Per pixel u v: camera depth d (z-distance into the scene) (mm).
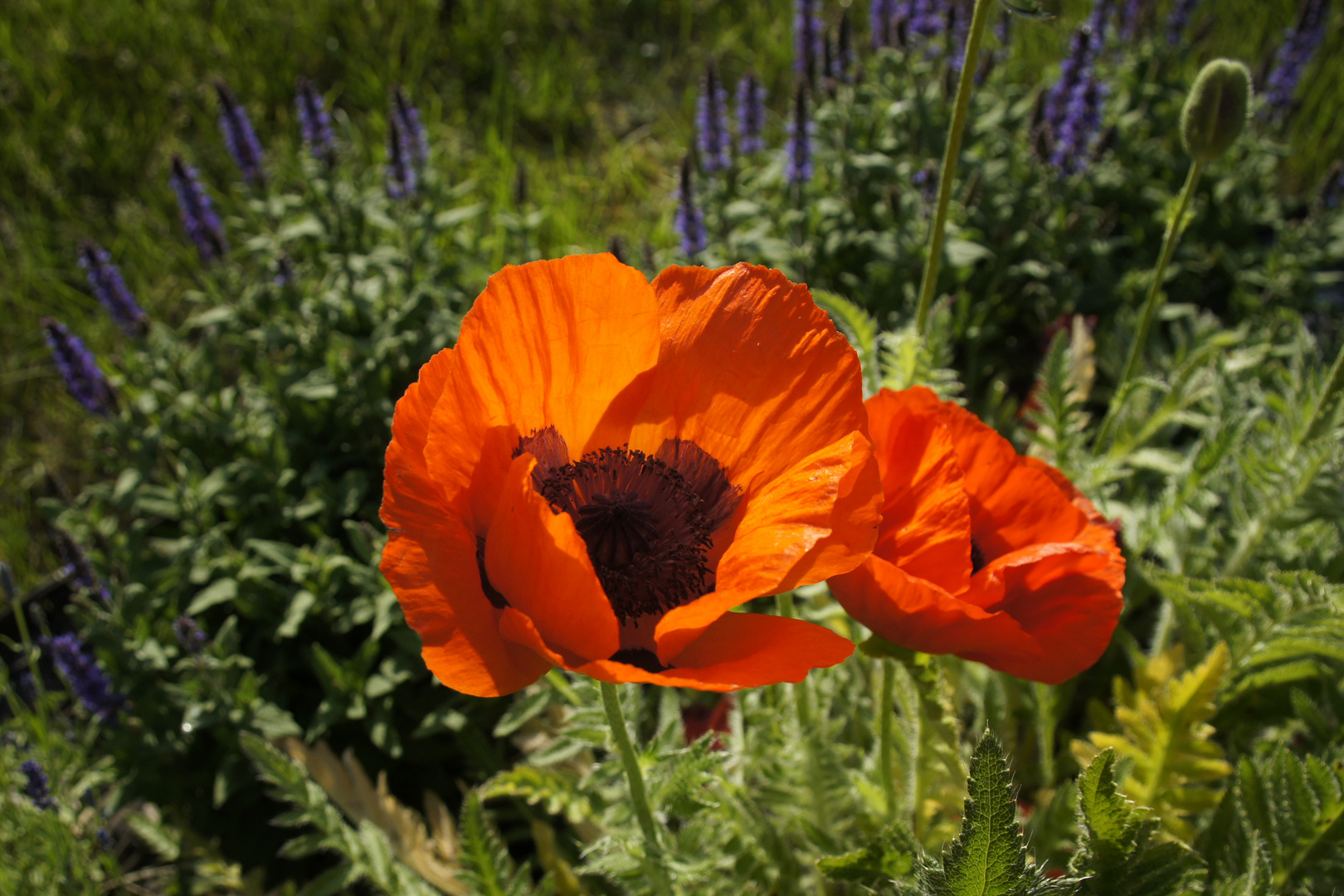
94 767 3531
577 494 1685
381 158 6102
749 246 4477
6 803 3186
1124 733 2727
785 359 1648
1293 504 2701
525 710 2797
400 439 1427
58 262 5785
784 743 2518
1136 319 4289
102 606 3521
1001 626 1630
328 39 7078
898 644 1811
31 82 6543
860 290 4629
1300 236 4984
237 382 4785
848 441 1509
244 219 5355
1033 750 2957
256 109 6613
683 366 1699
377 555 3355
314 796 2627
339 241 4203
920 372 2402
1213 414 3488
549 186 6367
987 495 1987
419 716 3381
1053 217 4820
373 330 4051
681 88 7367
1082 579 1850
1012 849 1436
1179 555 3076
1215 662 2273
